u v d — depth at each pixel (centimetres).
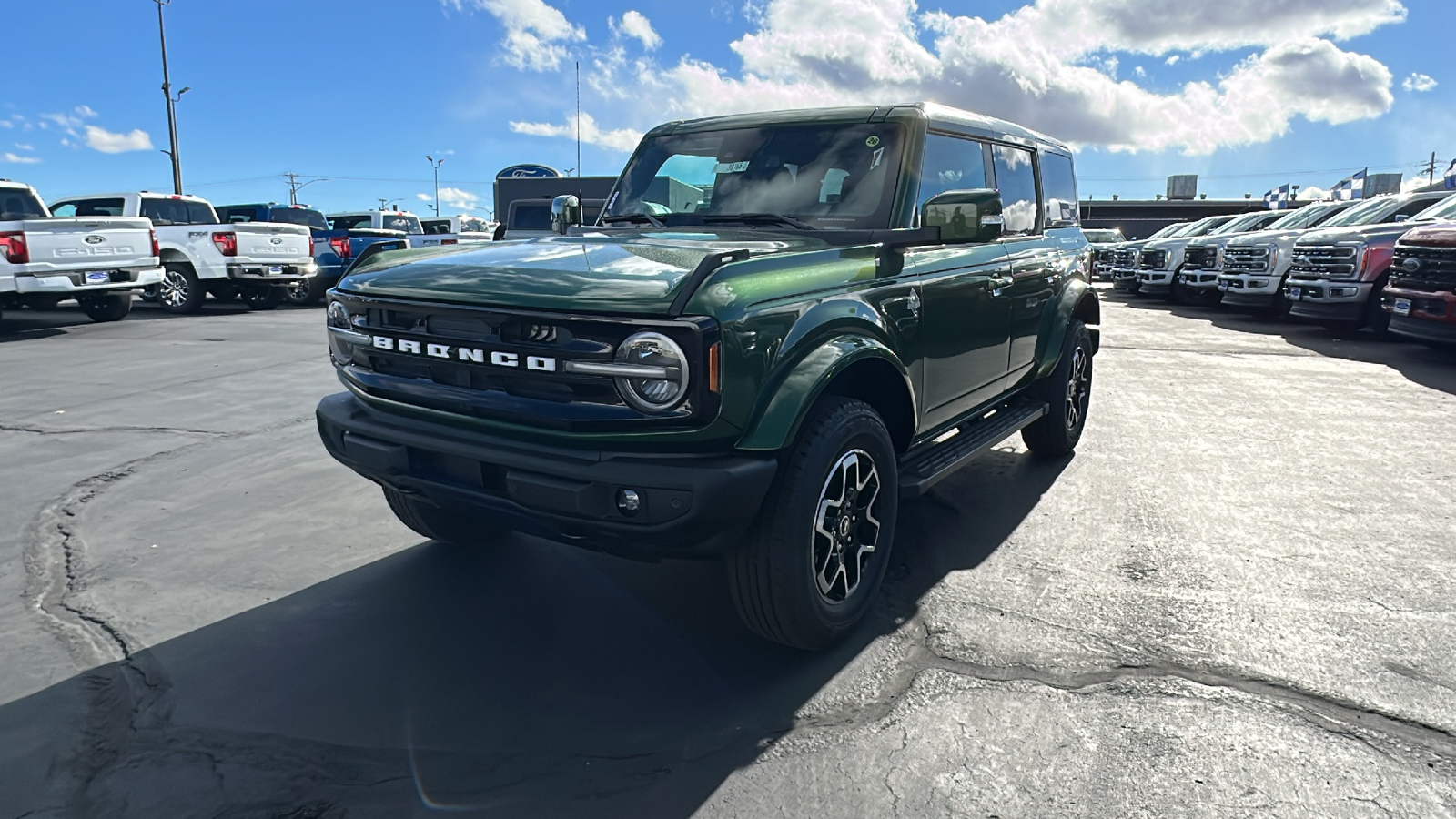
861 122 372
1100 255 2403
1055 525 419
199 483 481
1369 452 552
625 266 270
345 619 322
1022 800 222
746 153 387
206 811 219
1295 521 425
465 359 267
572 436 253
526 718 259
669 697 271
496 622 320
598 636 310
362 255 333
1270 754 239
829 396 294
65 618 322
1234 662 289
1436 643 301
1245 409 688
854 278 305
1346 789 225
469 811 219
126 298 1299
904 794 224
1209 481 490
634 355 244
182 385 763
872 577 314
